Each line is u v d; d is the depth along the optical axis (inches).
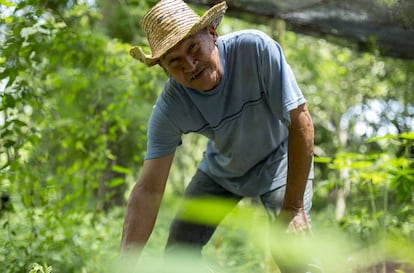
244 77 99.0
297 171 97.0
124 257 56.4
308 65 360.2
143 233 103.4
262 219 21.9
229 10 195.3
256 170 116.9
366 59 352.8
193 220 19.4
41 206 170.4
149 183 104.8
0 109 150.6
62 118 217.5
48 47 179.5
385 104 343.0
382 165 147.0
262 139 110.2
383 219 123.3
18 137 163.2
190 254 18.1
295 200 97.1
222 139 109.6
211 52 89.9
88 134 208.5
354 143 325.7
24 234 175.5
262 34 97.5
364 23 198.5
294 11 194.7
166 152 106.0
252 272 141.9
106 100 234.7
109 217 240.7
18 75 153.6
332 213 159.8
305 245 18.7
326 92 361.1
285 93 96.7
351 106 355.9
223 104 101.7
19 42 148.6
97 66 209.8
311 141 98.1
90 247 174.2
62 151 227.3
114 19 271.6
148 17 87.4
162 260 18.6
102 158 207.3
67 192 217.3
